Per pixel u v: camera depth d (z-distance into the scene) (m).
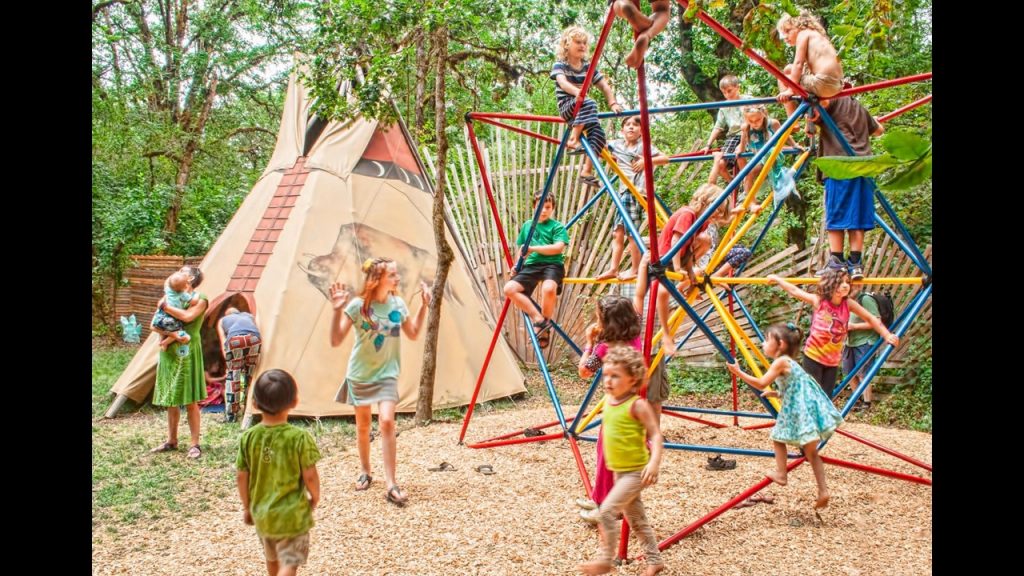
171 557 4.38
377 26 7.91
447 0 7.70
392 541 4.45
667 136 17.95
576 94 6.01
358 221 9.38
